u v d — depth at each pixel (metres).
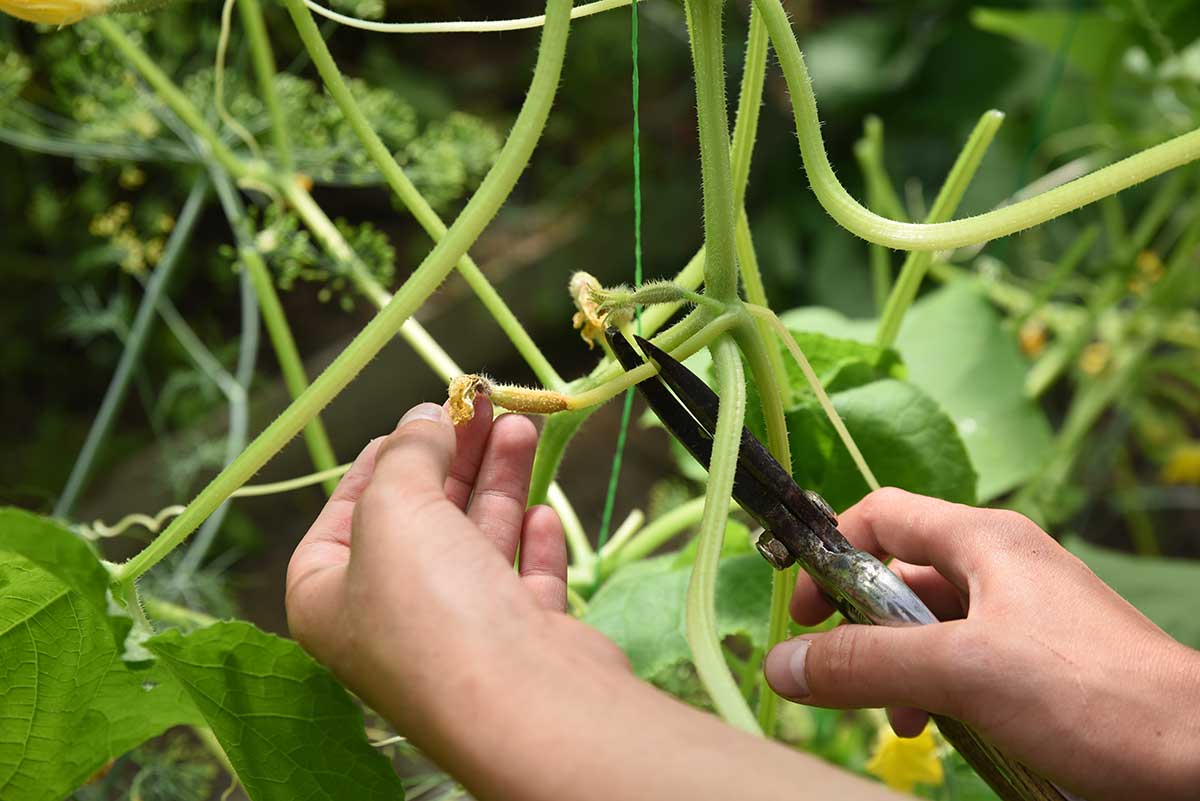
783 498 0.53
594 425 1.66
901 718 0.62
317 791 0.54
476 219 0.49
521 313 1.78
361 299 1.71
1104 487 1.61
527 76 1.96
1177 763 0.49
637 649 0.66
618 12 2.03
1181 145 0.49
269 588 1.40
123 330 1.08
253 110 0.89
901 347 0.91
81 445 1.51
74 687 0.58
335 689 0.51
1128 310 1.37
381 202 1.79
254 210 0.83
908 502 0.59
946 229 0.51
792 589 0.64
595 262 1.85
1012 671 0.50
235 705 0.52
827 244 1.76
